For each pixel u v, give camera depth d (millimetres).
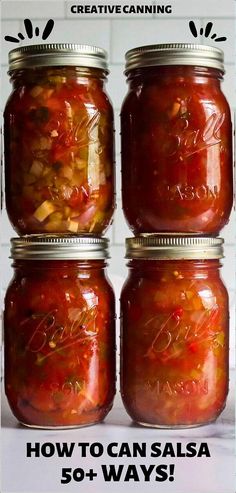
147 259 605
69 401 602
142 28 895
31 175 606
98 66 620
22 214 615
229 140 630
